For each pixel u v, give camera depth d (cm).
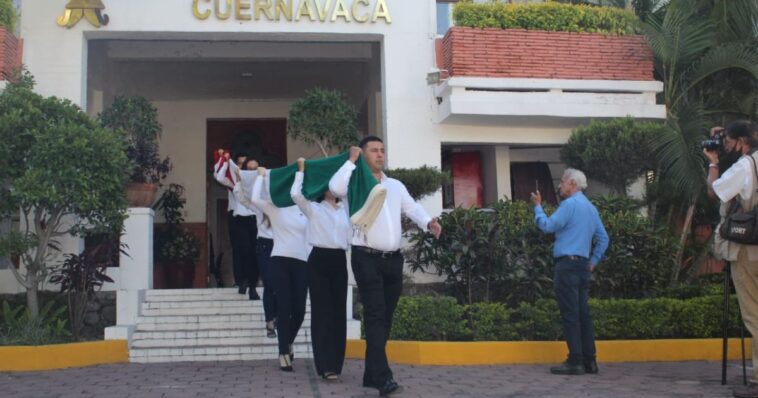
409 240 1058
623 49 1184
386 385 638
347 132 1123
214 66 1425
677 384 736
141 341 962
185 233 1446
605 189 1284
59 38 1121
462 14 1159
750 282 658
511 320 987
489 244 1009
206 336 973
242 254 1054
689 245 1212
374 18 1179
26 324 936
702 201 1166
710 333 1007
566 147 1164
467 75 1138
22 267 1076
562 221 793
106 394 686
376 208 618
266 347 945
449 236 1034
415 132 1180
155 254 1393
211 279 1606
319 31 1167
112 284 1073
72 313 1012
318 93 1119
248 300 1052
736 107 1184
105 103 1312
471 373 818
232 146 1647
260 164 1647
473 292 1070
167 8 1139
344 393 670
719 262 1285
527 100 1143
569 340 802
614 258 1045
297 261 808
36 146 908
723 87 1198
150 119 1159
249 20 1152
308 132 1120
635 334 988
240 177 834
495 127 1203
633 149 1091
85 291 983
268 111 1653
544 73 1158
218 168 1050
